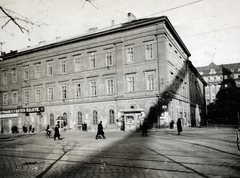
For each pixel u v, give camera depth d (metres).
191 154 12.40
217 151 13.11
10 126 54.62
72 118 45.25
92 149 16.23
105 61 42.28
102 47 42.72
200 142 17.66
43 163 11.82
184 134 26.36
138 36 39.22
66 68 46.78
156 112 36.69
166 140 20.06
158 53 37.34
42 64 50.28
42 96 49.81
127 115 38.09
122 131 37.16
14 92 54.97
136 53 39.28
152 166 9.91
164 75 36.66
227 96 79.44
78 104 44.75
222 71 93.31
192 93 62.22
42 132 47.31
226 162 10.12
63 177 8.72
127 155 12.98
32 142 24.52
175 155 12.28
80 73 44.88
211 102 93.12
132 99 38.84
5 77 56.84
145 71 38.25
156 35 37.69
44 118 49.06
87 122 43.28
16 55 54.22
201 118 74.50
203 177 7.91
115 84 40.91
